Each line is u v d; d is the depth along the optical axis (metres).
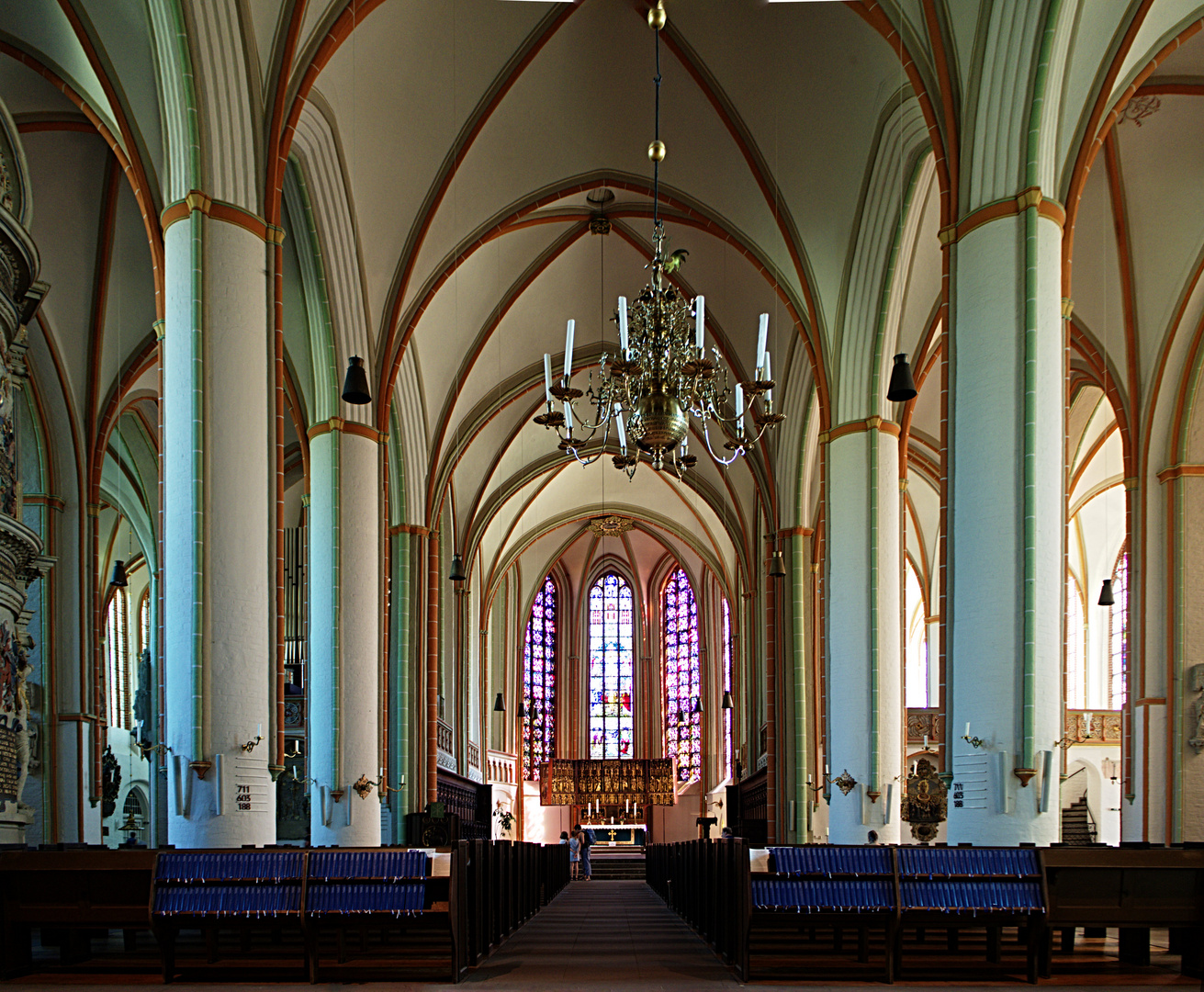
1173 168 17.95
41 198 18.03
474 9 16.66
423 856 8.77
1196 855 8.83
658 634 44.44
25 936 9.01
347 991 8.05
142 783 29.89
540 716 43.19
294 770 25.64
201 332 12.45
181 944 11.11
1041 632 12.10
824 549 19.44
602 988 8.07
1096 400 27.03
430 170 18.72
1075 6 12.44
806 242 19.34
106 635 31.47
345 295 18.69
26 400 19.97
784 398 24.41
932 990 8.05
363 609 18.66
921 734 27.44
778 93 17.83
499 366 26.91
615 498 38.75
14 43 14.82
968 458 12.88
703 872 12.66
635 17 17.52
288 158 16.75
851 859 8.69
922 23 13.74
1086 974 8.88
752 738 31.53
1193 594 19.89
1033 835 11.84
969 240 13.12
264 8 13.26
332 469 18.75
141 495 28.28
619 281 25.53
